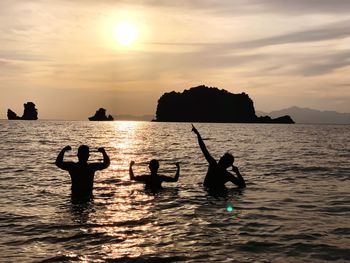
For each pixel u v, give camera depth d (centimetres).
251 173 1485
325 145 3625
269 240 615
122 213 783
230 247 577
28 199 917
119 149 2781
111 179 1243
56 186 1116
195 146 3206
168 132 7150
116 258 522
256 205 884
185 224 707
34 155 2161
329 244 596
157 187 1071
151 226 690
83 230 657
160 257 529
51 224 694
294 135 6375
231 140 4369
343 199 970
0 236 621
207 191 1048
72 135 5131
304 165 1786
